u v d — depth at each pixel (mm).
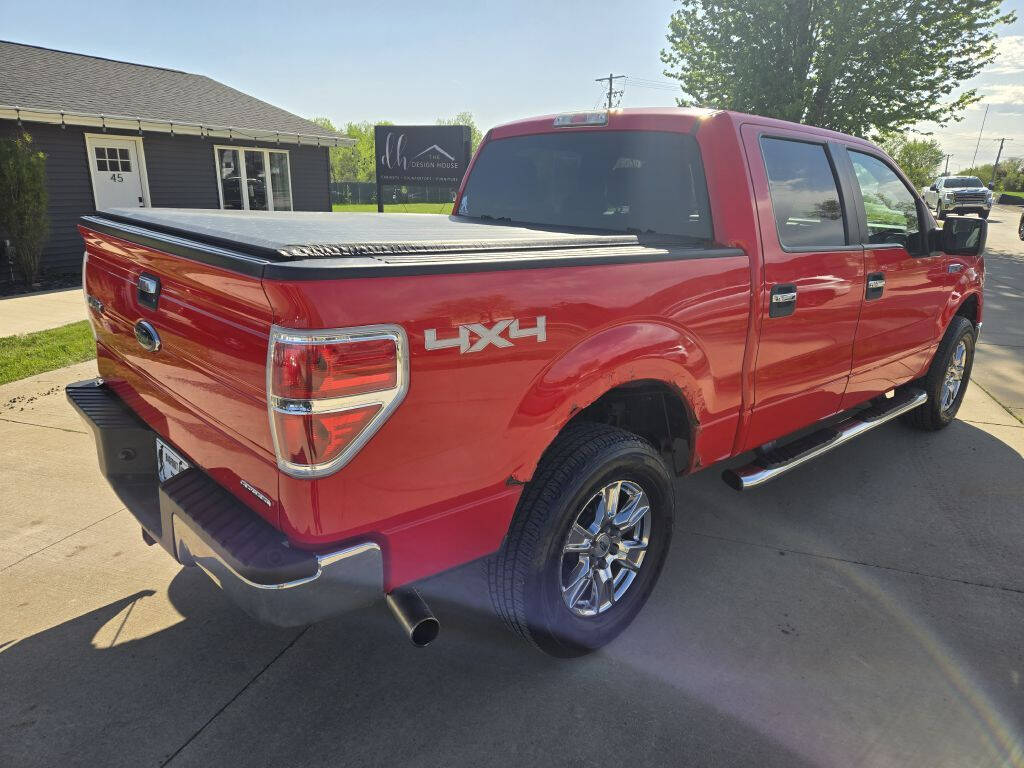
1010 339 7762
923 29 15484
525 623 2281
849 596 2932
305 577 1730
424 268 1733
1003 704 2316
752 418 2988
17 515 3424
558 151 3334
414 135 15234
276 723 2188
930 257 3988
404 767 2027
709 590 2967
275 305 1605
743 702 2312
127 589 2867
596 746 2121
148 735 2127
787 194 2988
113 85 14352
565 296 2064
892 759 2086
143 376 2406
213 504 1978
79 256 12648
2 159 10109
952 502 3814
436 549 1975
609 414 2770
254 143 15523
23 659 2443
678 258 2418
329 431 1642
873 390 3898
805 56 16344
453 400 1849
